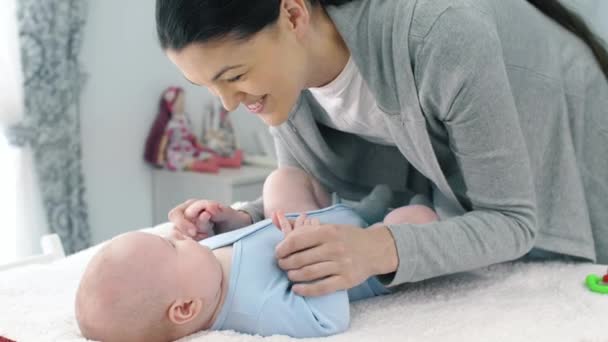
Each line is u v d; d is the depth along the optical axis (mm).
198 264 929
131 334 890
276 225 1042
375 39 1043
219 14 892
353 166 1388
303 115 1256
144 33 2555
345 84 1122
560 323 937
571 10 1254
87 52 2371
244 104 1012
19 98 2102
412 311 1006
